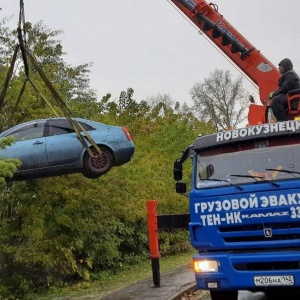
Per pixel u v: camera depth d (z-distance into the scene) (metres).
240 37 11.46
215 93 50.38
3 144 9.07
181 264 14.37
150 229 9.82
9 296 10.79
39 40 17.52
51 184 11.29
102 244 13.23
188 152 7.59
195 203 6.94
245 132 7.04
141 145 17.84
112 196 12.67
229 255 6.59
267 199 6.50
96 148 9.82
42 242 11.02
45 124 10.80
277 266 6.42
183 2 11.74
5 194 10.95
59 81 17.33
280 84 9.57
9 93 11.45
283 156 6.79
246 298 8.57
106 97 19.98
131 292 9.31
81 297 10.09
